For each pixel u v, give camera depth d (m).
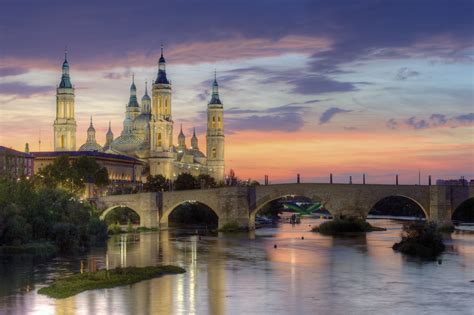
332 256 169.50
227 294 118.69
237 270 146.25
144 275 133.38
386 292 120.38
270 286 126.50
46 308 106.44
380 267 149.25
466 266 149.75
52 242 191.50
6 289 122.25
